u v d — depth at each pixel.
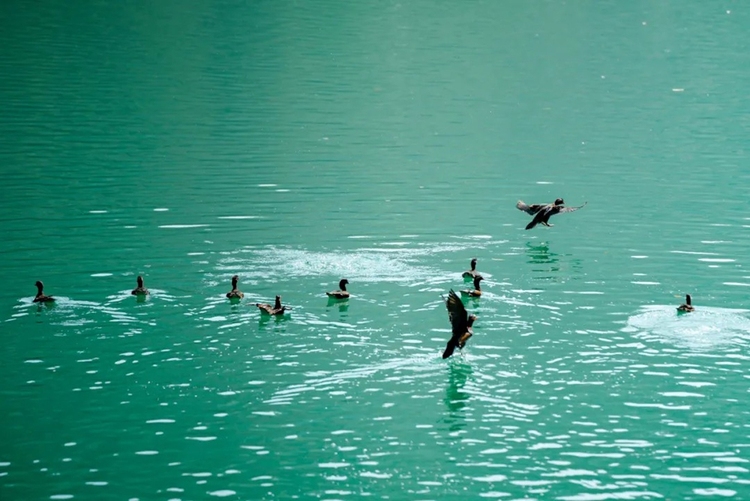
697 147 134.00
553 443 53.78
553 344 67.06
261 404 57.97
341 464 51.34
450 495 48.34
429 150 131.00
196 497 48.09
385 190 110.44
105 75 171.38
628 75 188.25
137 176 112.56
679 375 62.44
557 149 132.75
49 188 106.31
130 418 56.19
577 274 82.19
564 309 73.69
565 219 100.06
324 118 148.50
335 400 58.62
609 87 177.38
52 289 75.94
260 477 50.00
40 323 69.19
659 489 49.25
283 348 65.75
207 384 60.47
